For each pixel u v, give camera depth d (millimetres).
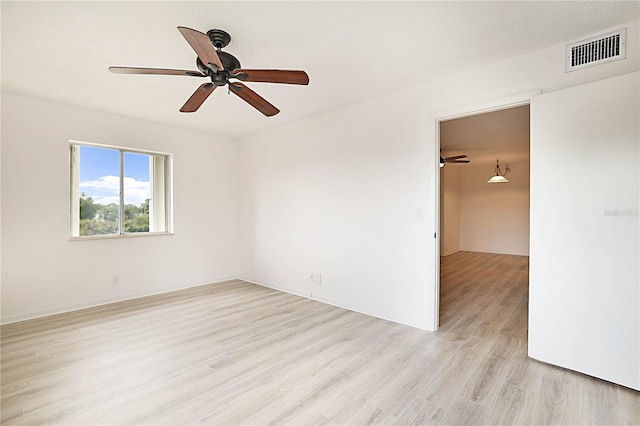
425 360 2398
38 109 3363
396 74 2791
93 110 3723
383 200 3316
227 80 2209
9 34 2125
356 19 1986
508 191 7914
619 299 2018
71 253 3598
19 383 2098
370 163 3424
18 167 3256
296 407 1853
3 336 2857
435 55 2455
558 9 1902
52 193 3463
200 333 2934
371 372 2234
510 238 7895
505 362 2355
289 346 2656
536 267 2348
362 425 1701
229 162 5125
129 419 1750
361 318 3344
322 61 2545
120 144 3939
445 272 5652
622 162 1998
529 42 2275
